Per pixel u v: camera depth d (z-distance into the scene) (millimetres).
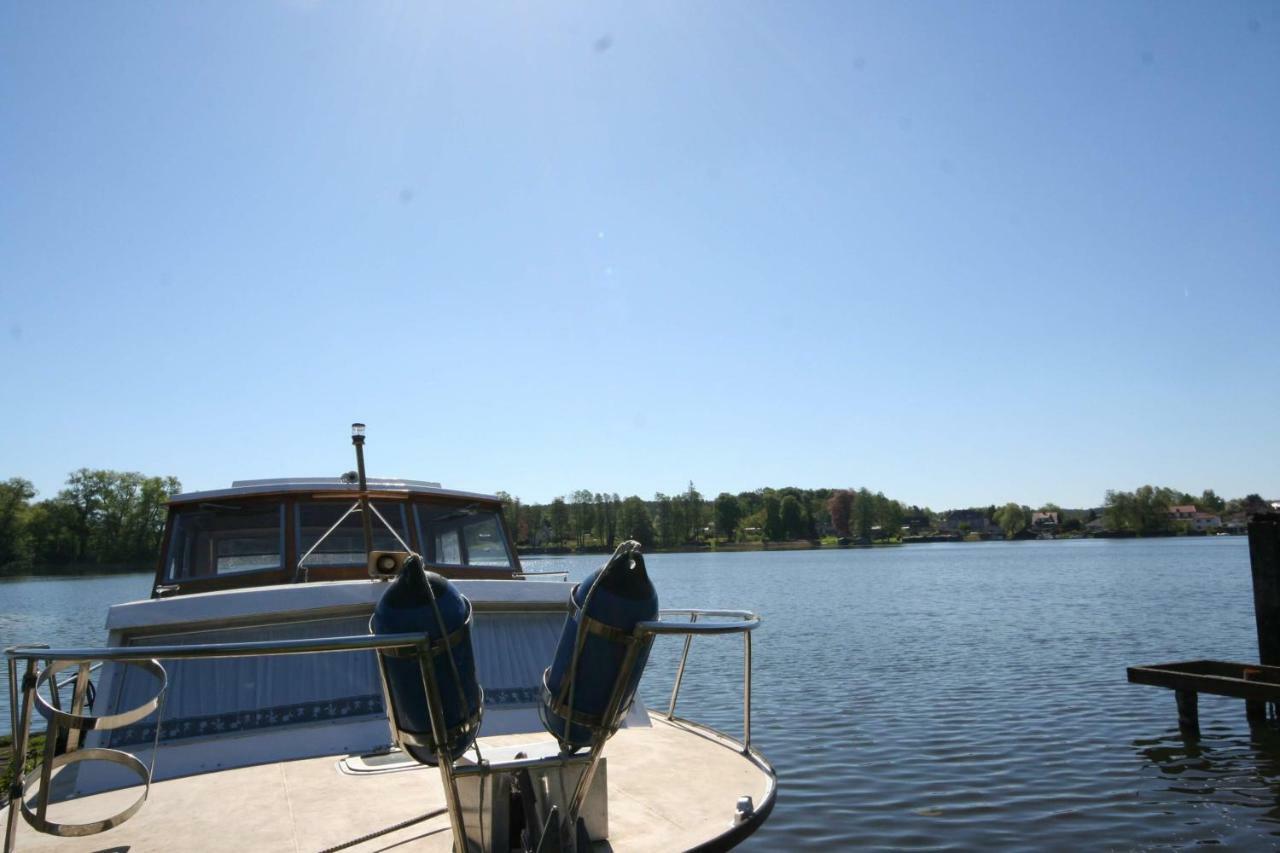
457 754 3775
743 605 42625
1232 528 184125
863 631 29953
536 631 6094
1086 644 25250
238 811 4336
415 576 3721
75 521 86500
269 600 5488
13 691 3930
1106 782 12094
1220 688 14227
